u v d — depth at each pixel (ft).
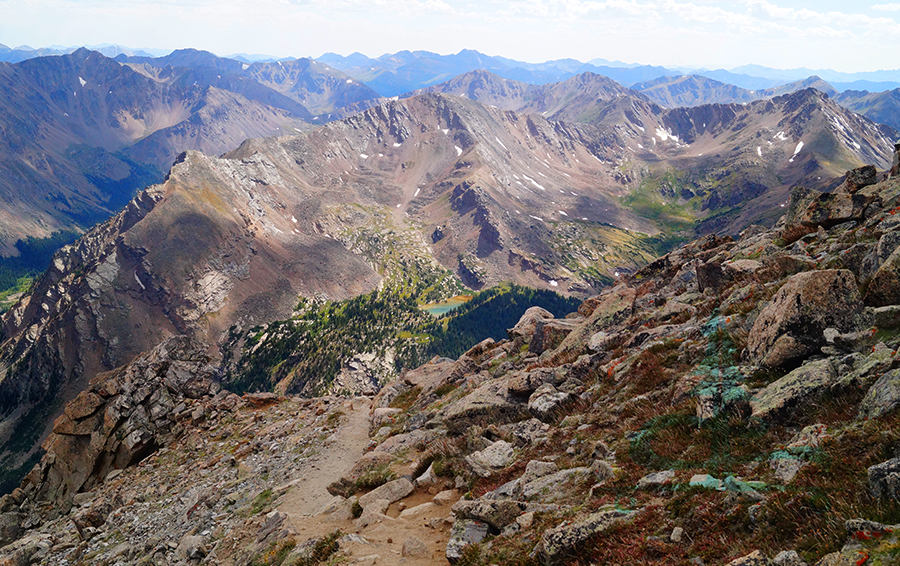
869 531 23.31
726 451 38.91
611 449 48.73
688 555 29.53
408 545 47.83
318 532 62.23
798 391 39.29
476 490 55.31
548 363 88.38
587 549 34.30
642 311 89.10
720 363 52.90
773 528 28.14
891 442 28.66
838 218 87.04
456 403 85.20
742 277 78.38
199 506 91.97
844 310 45.50
